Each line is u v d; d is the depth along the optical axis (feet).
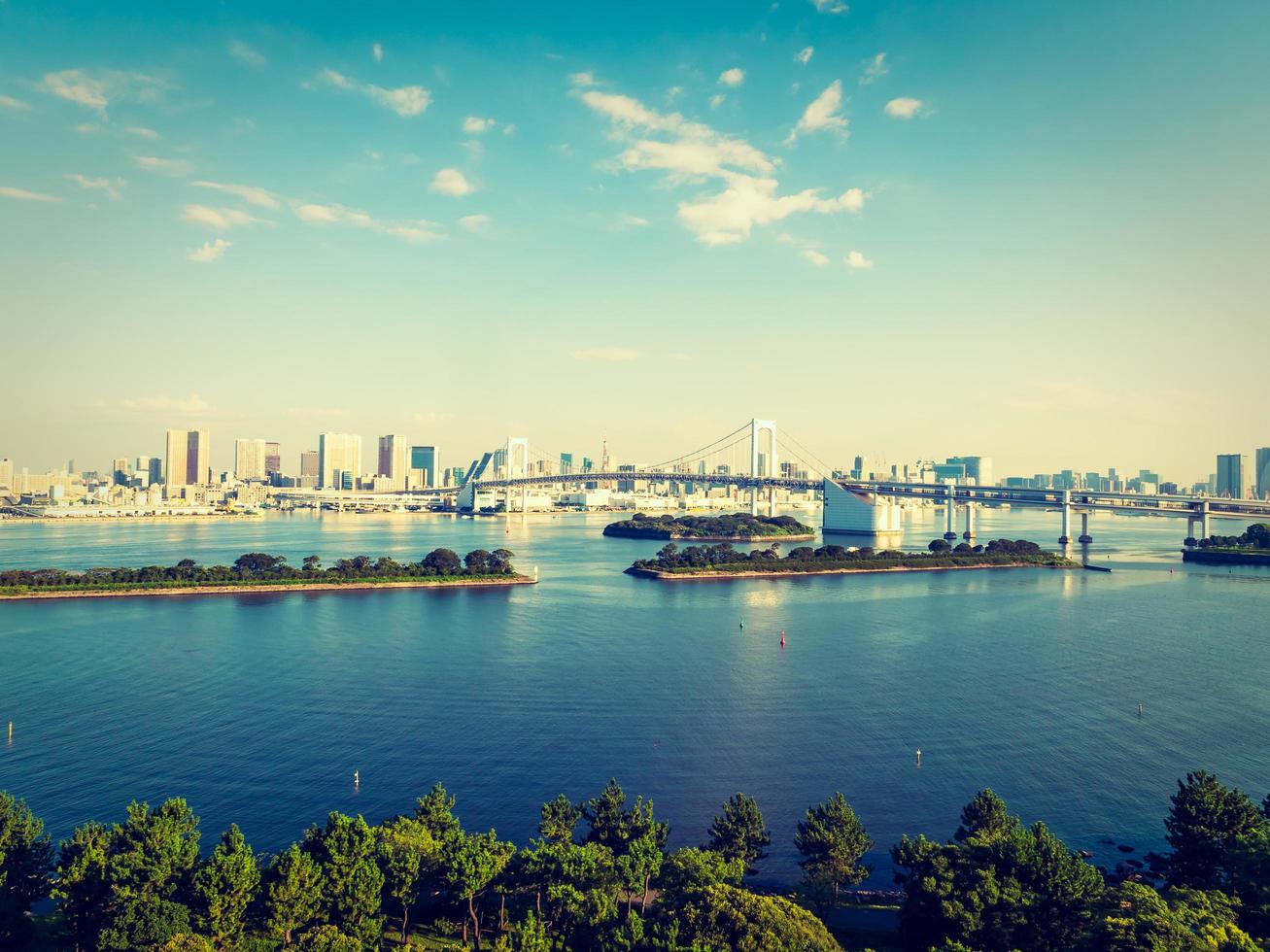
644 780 258.78
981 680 372.58
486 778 258.98
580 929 165.37
